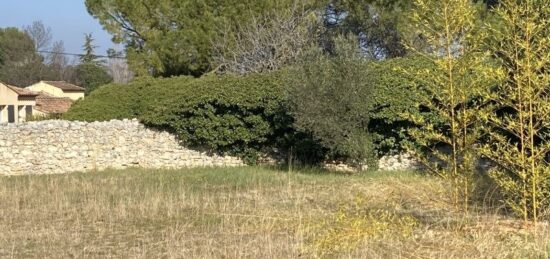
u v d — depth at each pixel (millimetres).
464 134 8578
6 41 69750
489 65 8617
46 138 19875
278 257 7398
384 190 12664
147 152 20359
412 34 19484
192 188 14234
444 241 7848
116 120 20469
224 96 19000
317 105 15484
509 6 7980
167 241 8539
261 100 18453
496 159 8641
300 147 18391
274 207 11062
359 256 7328
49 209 11461
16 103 43906
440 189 10938
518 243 7543
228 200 12039
